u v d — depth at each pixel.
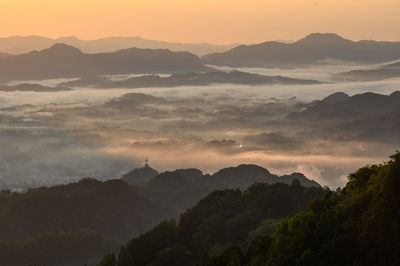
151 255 101.38
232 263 56.69
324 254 45.06
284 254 49.53
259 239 60.94
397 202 42.72
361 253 43.31
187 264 94.88
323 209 53.41
